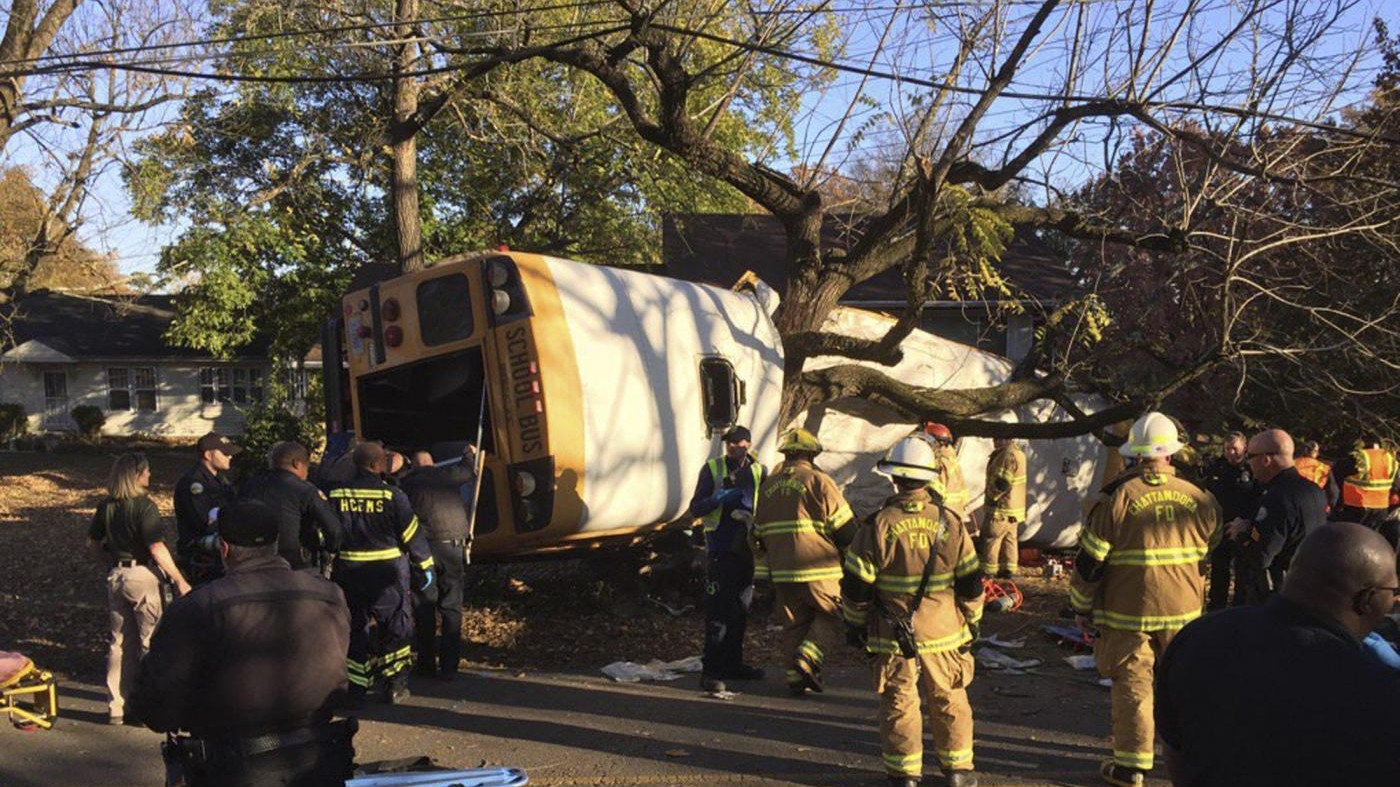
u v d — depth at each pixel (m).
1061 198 11.22
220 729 3.37
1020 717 6.55
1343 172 10.22
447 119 19.00
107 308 29.05
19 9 14.97
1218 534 5.14
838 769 5.62
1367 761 2.26
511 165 20.89
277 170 20.77
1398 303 10.20
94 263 21.56
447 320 8.16
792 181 11.94
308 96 19.20
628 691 7.27
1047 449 12.57
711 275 18.59
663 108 10.87
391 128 15.18
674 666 7.95
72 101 15.29
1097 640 5.35
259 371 35.59
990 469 10.66
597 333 8.12
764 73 12.51
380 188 23.58
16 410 33.62
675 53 11.10
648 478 8.31
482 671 7.96
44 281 21.48
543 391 7.70
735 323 9.73
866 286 18.39
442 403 9.63
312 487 6.55
